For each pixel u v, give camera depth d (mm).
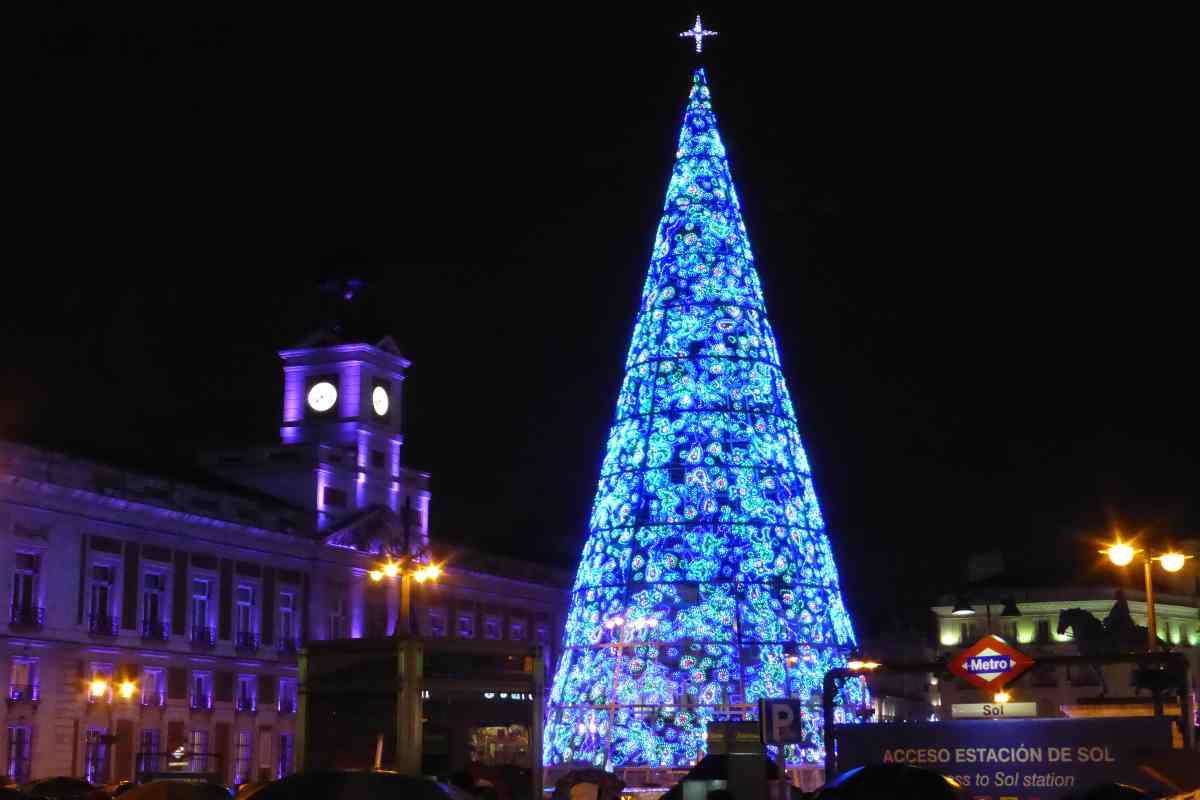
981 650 28156
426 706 27125
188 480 78812
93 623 70000
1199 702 34000
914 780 9156
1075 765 24000
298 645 83062
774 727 24594
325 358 90875
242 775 78562
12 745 65000
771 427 52781
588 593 53125
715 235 53312
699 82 54625
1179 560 36906
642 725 51688
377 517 89562
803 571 52781
